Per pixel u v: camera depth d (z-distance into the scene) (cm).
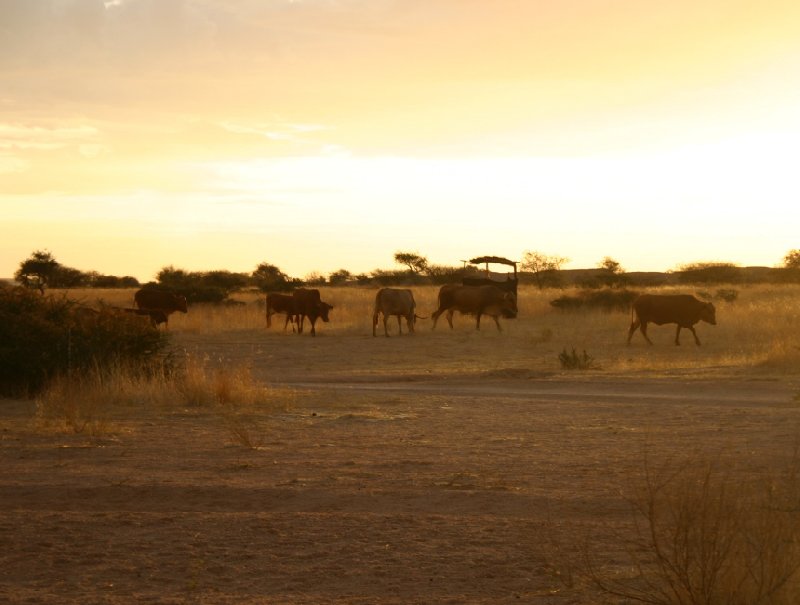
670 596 676
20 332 2408
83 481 1223
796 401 2139
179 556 873
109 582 800
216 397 2152
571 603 710
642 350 3753
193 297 6688
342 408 2098
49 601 745
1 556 877
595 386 2652
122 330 2588
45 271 9300
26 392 2305
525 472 1264
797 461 1165
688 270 10481
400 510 1052
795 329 3912
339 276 13150
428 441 1584
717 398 2291
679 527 677
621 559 818
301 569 832
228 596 759
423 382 2920
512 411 2039
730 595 643
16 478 1248
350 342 4334
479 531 947
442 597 746
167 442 1575
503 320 5294
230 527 977
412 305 4697
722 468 1154
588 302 5581
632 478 1162
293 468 1317
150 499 1119
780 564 646
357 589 775
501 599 733
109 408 2050
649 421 1812
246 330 4947
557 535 913
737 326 4241
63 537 942
